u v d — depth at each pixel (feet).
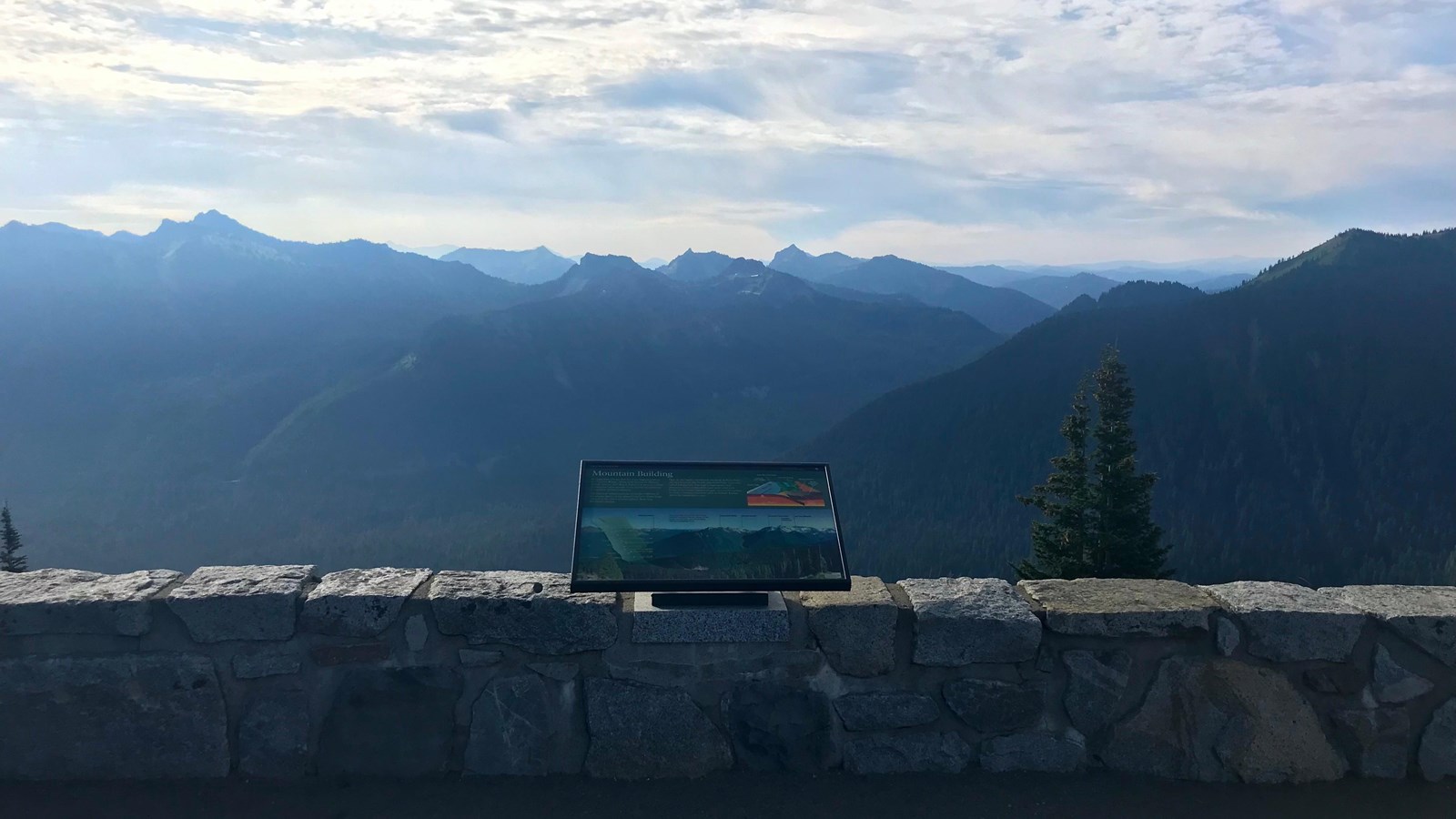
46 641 10.60
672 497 11.25
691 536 11.07
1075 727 11.22
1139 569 48.39
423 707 10.89
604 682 10.94
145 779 10.71
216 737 10.77
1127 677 11.21
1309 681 11.28
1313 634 11.20
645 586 10.77
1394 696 11.23
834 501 11.48
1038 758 11.16
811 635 11.09
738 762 11.04
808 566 11.05
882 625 11.06
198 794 10.49
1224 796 10.86
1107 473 49.60
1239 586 12.14
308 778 10.82
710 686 11.03
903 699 11.11
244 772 10.82
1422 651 11.19
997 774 11.10
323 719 10.85
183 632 10.73
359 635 10.83
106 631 10.63
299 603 10.82
